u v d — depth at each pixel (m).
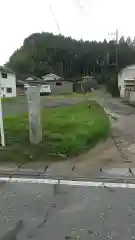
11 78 29.42
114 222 3.12
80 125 7.92
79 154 5.65
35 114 5.87
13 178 4.56
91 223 3.10
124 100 21.73
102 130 7.44
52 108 12.83
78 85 36.72
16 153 5.54
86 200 3.69
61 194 3.89
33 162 5.26
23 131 7.07
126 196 3.80
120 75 29.58
